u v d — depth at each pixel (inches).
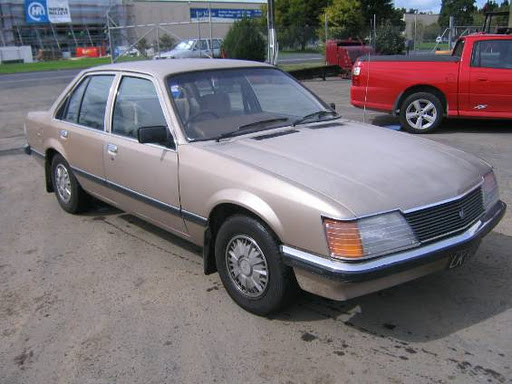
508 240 185.5
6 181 288.7
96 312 149.0
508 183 248.4
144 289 161.2
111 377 121.0
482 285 155.8
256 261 137.8
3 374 123.8
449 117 366.6
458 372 118.2
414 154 147.5
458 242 128.8
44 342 135.7
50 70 1229.7
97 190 203.3
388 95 371.6
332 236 118.6
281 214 126.7
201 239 157.4
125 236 203.8
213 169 144.3
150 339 135.0
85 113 205.9
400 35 928.9
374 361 123.0
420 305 146.3
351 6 1384.1
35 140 242.4
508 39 339.3
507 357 123.0
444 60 356.5
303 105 188.1
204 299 153.7
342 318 141.2
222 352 128.5
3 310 152.2
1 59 1811.0
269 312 139.8
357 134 163.3
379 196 123.6
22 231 212.7
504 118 351.6
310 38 1138.0
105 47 2146.9
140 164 169.9
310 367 121.7
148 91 171.9
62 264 181.2
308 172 132.5
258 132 163.5
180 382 118.4
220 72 180.5
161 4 2367.1
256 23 899.4
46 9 2249.0
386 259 119.7
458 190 133.1
